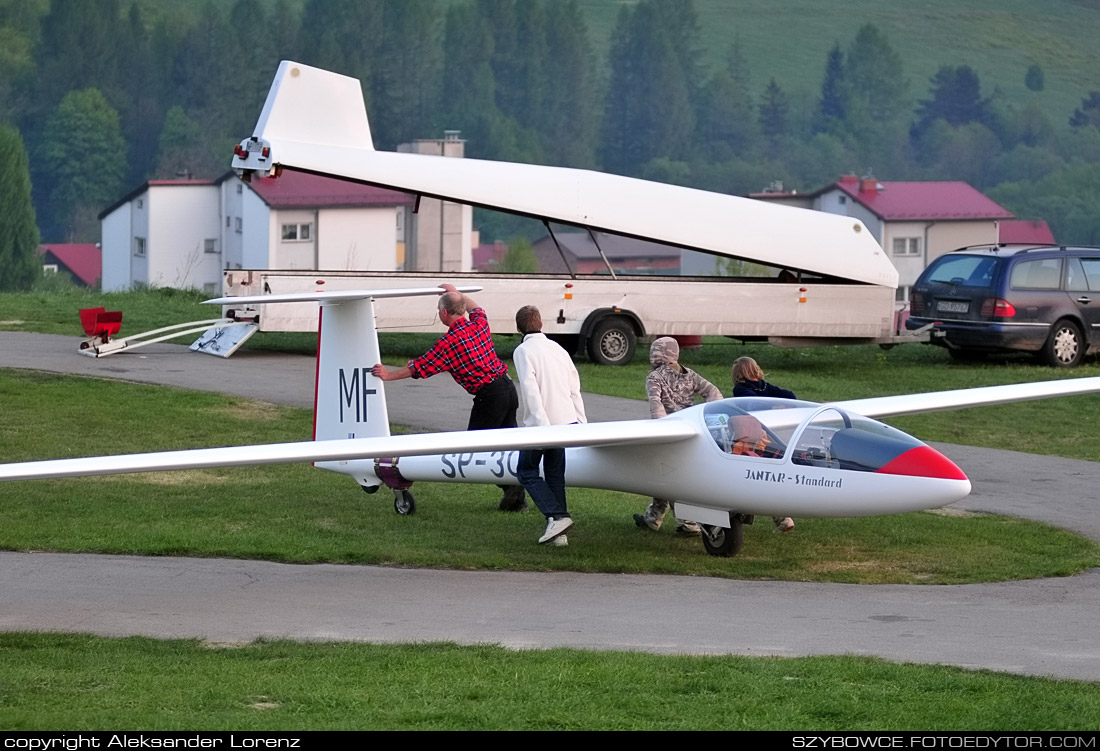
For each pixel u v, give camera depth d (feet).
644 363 133.80
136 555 61.67
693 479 62.64
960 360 143.64
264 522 68.33
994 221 505.25
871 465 59.72
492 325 127.85
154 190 438.81
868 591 57.36
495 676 41.96
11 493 73.97
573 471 66.90
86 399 101.55
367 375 70.59
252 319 124.36
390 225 395.75
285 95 120.26
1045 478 85.25
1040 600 55.67
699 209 134.72
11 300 171.73
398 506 71.72
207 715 37.55
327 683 41.14
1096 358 143.54
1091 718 37.88
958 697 40.04
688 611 53.16
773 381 123.13
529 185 129.08
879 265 139.23
